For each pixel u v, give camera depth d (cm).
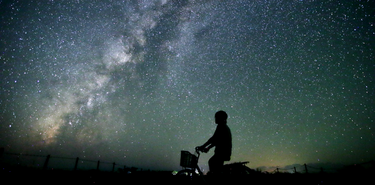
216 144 308
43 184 400
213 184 292
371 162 475
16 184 373
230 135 315
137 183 467
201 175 312
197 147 324
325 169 648
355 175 479
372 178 437
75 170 593
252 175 293
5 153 465
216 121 333
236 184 286
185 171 339
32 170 477
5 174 407
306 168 702
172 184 337
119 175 578
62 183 426
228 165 299
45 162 527
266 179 473
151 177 529
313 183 504
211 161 304
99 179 505
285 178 556
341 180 488
